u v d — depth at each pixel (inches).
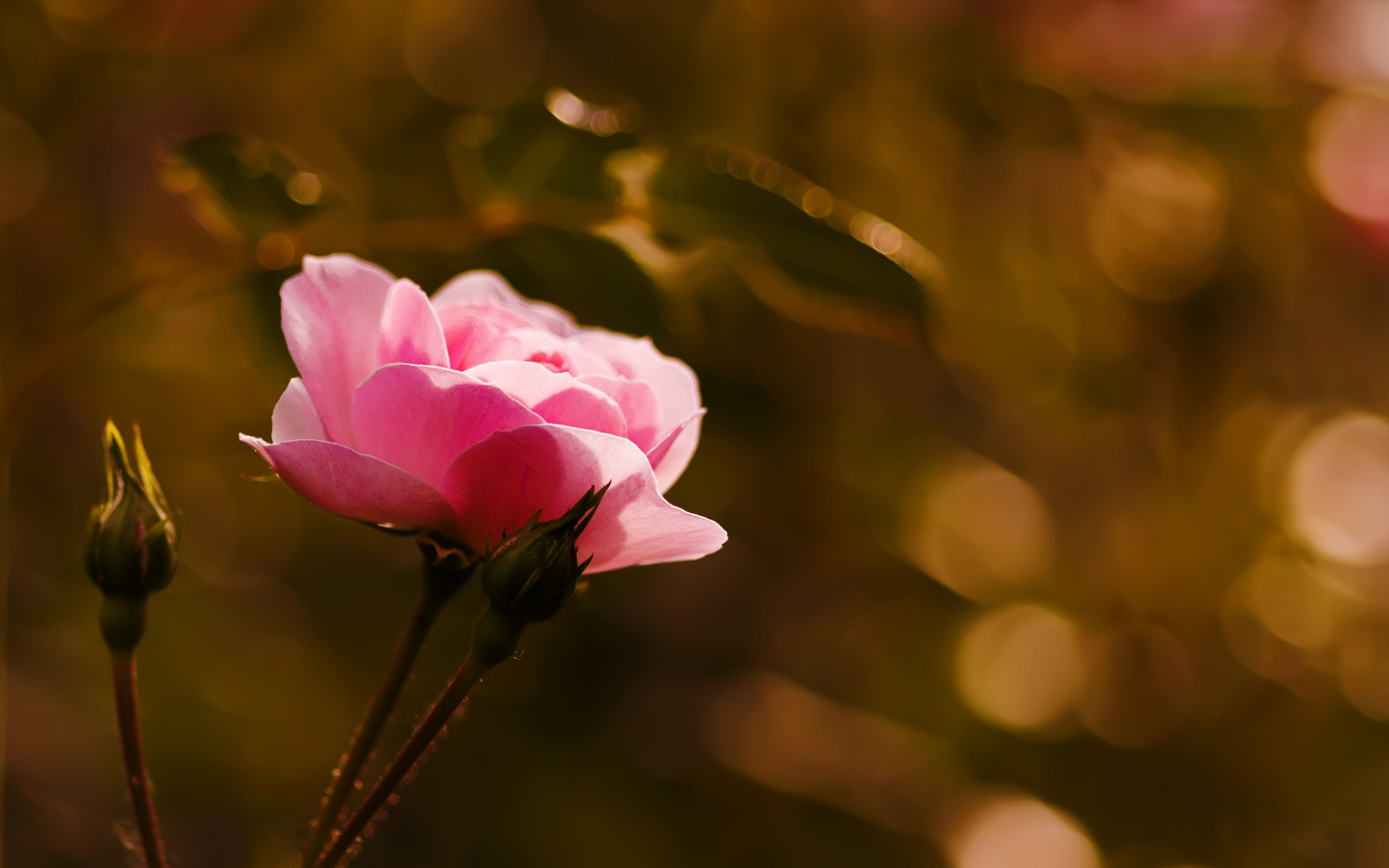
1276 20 58.7
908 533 63.2
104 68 53.2
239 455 61.1
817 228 36.9
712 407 45.8
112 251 55.1
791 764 65.6
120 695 33.6
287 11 56.8
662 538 33.4
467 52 63.0
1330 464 69.6
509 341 33.6
